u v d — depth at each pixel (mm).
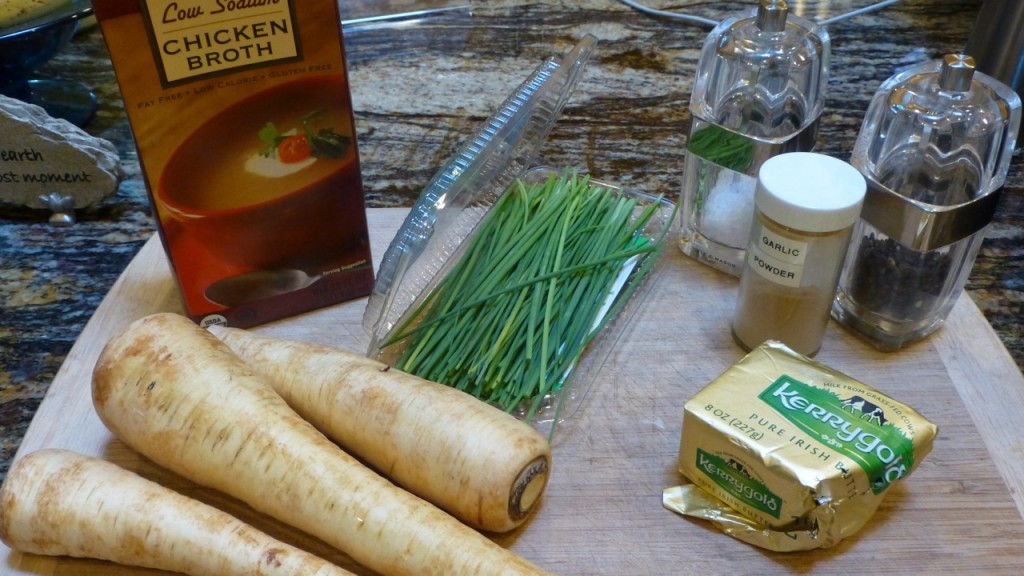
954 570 735
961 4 1600
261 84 824
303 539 793
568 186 1083
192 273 918
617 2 1622
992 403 875
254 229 912
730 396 780
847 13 1564
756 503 750
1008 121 839
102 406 802
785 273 851
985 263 1134
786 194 808
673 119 1345
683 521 782
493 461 747
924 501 786
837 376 807
